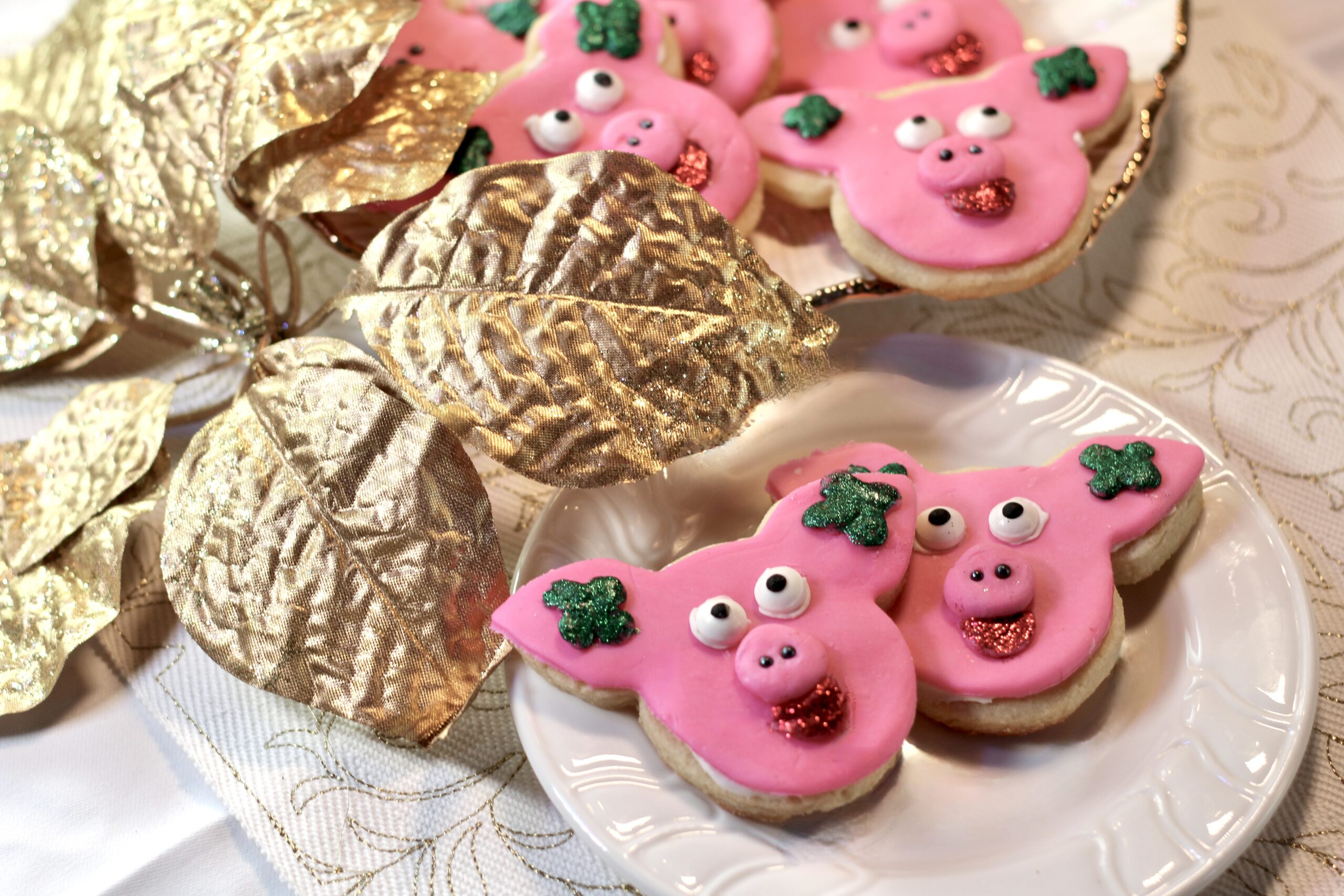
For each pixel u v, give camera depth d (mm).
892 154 522
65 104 536
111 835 467
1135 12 568
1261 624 457
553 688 454
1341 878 448
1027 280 512
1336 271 558
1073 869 428
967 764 454
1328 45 618
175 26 508
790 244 530
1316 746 466
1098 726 456
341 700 457
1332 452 519
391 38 496
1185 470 471
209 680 488
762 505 495
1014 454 499
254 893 458
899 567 457
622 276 462
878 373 510
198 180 503
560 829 464
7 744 482
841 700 437
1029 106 531
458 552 460
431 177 495
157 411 496
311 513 461
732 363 463
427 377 460
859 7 574
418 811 466
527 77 530
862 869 433
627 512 487
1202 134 592
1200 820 431
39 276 513
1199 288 557
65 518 486
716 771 436
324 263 562
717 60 555
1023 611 453
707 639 445
